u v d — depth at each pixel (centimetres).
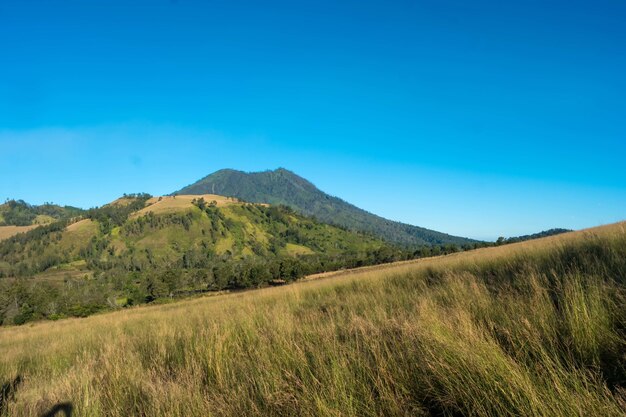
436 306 475
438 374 266
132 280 9994
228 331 527
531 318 349
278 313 648
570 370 255
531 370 257
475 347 281
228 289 8238
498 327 343
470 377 250
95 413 331
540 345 277
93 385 422
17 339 1495
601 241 699
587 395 212
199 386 351
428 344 312
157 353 532
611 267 483
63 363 643
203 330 577
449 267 990
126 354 536
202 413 294
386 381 280
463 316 366
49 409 348
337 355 346
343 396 268
